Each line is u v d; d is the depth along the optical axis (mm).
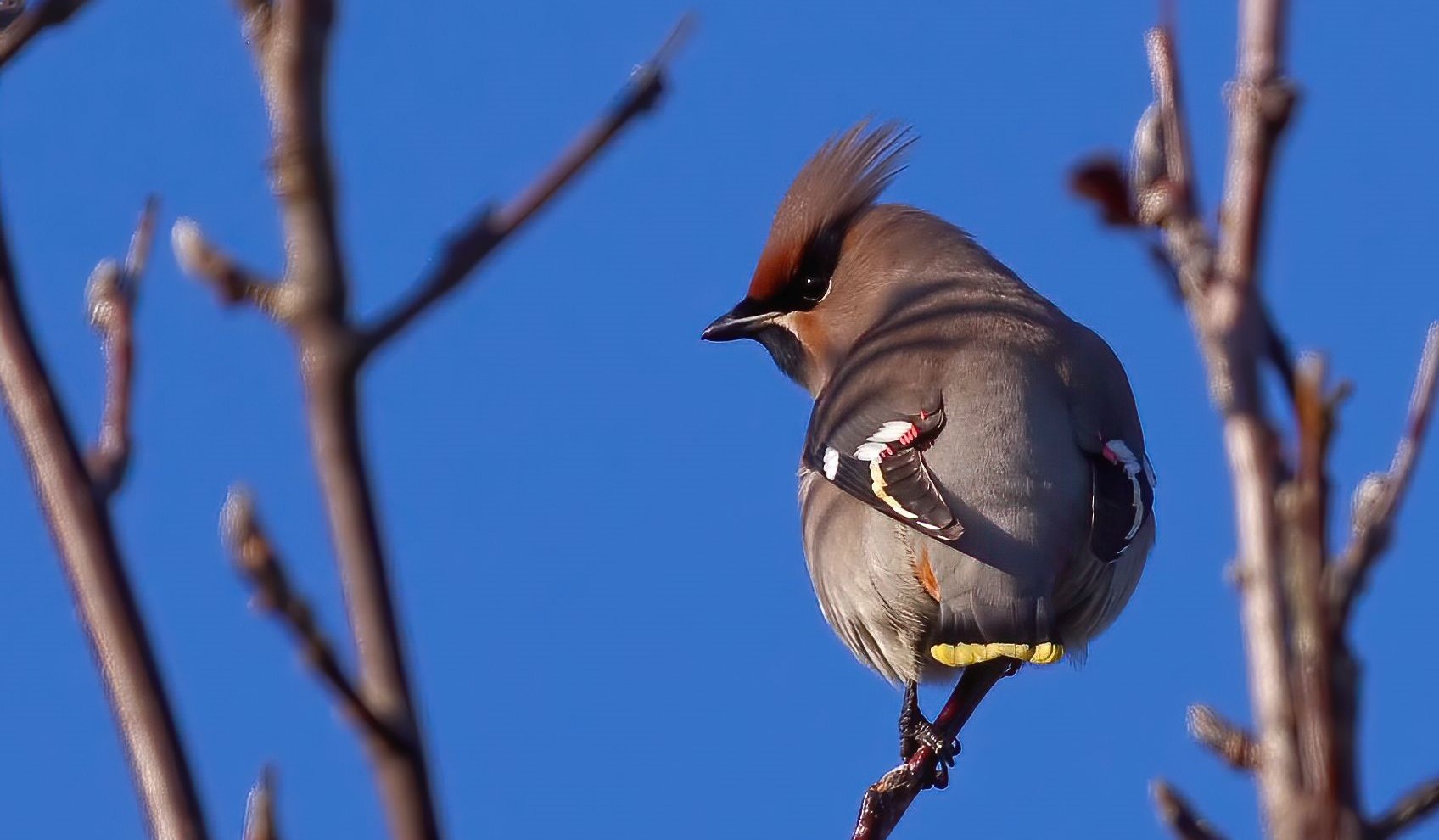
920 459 11812
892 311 13391
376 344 3613
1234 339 3709
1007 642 11102
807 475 13164
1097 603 11773
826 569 12547
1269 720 3553
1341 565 3580
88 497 4926
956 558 11352
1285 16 3812
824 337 14109
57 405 5027
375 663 3658
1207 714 4156
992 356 12305
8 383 5039
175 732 4816
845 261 14266
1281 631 3559
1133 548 12008
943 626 11273
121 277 5098
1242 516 3627
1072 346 12578
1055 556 11398
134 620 4871
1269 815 3541
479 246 3658
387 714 3650
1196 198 3838
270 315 3684
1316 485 3568
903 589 11797
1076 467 11805
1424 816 3598
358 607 3656
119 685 4828
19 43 5098
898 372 12516
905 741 11859
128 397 5047
